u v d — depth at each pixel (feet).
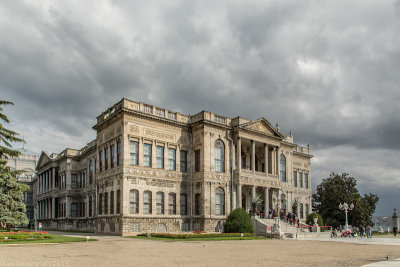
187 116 203.51
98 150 202.39
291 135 258.16
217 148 200.34
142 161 180.55
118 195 175.94
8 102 158.40
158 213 182.50
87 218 250.98
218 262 70.28
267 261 73.36
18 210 164.45
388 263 71.15
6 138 158.92
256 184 208.13
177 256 80.12
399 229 264.52
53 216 295.69
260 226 182.91
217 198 195.11
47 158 319.27
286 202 235.40
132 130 179.32
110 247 102.12
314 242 141.90
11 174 161.27
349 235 197.98
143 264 65.87
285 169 248.32
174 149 194.70
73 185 278.67
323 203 282.77
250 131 211.00
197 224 189.78
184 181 194.80
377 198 288.10
